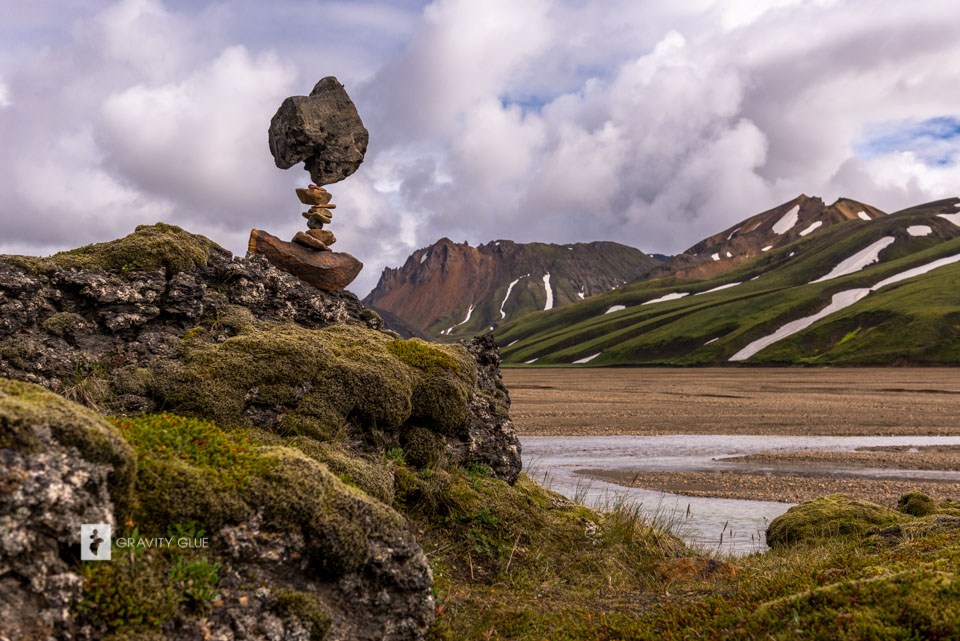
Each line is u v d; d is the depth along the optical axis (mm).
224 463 6562
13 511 4602
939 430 47938
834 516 14898
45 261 10461
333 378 10914
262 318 12852
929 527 11305
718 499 26438
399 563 6984
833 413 59656
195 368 10047
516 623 8258
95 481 5188
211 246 13188
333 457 9328
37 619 4555
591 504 24516
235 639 5488
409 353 12859
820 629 5793
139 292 10953
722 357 182125
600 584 10062
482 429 13281
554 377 146875
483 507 11172
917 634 5359
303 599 6043
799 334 177750
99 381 9461
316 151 15547
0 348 9234
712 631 6785
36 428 4922
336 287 15273
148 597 5168
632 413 62719
